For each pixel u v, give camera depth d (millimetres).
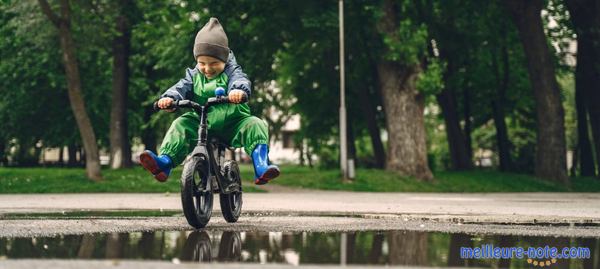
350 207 11461
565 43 33875
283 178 26344
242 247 4168
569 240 4836
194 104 6047
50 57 31844
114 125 33062
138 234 5070
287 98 37500
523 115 40969
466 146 37844
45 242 4445
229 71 6355
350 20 26422
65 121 39156
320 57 31641
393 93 26531
